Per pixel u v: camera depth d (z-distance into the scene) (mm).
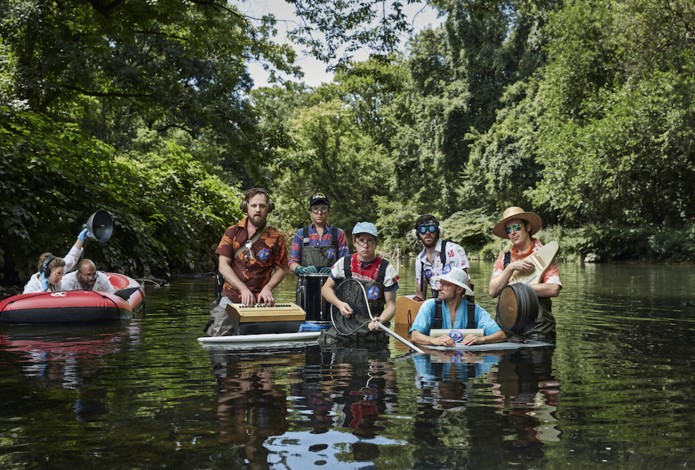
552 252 5125
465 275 4641
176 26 16922
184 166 16656
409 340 4809
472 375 3381
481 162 34812
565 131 25812
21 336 4891
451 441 2178
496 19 38906
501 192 34031
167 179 15570
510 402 2744
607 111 24750
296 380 3246
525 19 38031
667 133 22594
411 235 40281
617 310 6816
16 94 13797
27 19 13430
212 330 4914
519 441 2176
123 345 4453
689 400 2779
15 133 11039
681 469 1900
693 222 26047
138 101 17031
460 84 40281
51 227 10008
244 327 4746
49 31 13844
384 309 5074
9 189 9547
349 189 43656
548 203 32594
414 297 5699
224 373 3430
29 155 10148
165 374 3402
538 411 2588
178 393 2936
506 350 4258
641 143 24078
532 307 4742
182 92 16578
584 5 27562
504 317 4945
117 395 2889
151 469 1914
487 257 33469
